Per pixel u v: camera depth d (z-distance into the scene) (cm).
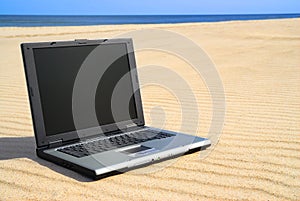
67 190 193
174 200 183
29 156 244
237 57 821
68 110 241
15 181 205
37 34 1550
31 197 187
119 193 190
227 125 324
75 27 2164
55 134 236
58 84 237
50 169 220
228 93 470
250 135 293
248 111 376
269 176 213
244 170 221
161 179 207
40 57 231
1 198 185
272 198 186
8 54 957
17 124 337
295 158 242
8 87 530
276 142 275
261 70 653
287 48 947
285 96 447
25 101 440
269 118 347
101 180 204
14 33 1606
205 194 190
